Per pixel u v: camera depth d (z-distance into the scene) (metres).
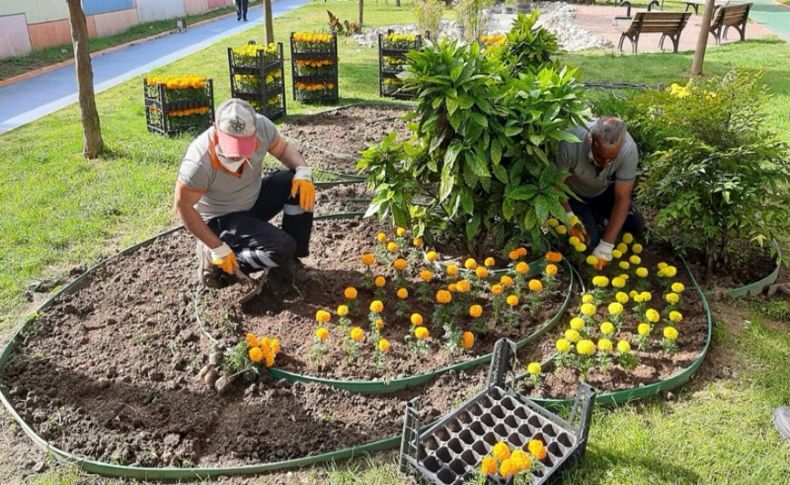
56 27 15.09
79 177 6.23
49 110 9.43
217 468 2.82
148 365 3.48
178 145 7.29
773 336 3.79
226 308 3.96
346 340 3.62
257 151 3.80
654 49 14.44
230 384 3.30
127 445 2.95
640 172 4.73
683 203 4.21
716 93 4.57
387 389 3.31
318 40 9.18
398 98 9.78
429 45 4.00
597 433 3.02
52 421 3.07
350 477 2.81
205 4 26.00
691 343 3.68
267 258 3.80
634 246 4.52
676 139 4.22
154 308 4.02
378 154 4.29
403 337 3.71
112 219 5.37
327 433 3.04
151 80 7.60
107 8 18.16
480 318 3.80
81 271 4.51
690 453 2.92
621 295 3.64
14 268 4.53
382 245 4.62
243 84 8.23
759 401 3.26
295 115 8.83
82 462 2.84
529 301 4.03
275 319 3.88
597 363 3.46
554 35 6.05
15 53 13.62
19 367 3.46
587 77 10.76
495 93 3.93
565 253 4.55
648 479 2.77
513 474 2.44
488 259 4.21
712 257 4.52
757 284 4.31
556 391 3.30
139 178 6.22
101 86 11.26
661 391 3.33
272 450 2.95
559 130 3.91
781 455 2.92
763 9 22.56
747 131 4.43
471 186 3.90
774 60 11.84
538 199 3.87
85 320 3.91
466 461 2.79
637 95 5.63
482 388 3.29
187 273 4.43
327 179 6.26
